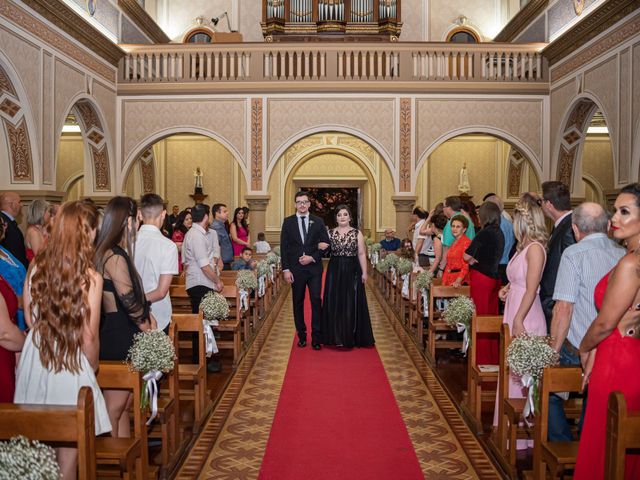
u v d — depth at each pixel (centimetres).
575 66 1171
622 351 270
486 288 549
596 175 1792
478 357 526
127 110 1321
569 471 342
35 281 275
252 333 820
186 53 1322
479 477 369
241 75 1318
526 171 1694
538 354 320
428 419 474
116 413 338
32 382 277
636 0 937
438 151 1892
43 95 985
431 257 966
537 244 385
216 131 1320
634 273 252
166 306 446
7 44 871
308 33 1653
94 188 1305
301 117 1314
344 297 716
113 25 1320
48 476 207
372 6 1648
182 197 1905
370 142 1312
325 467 382
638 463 274
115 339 333
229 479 364
